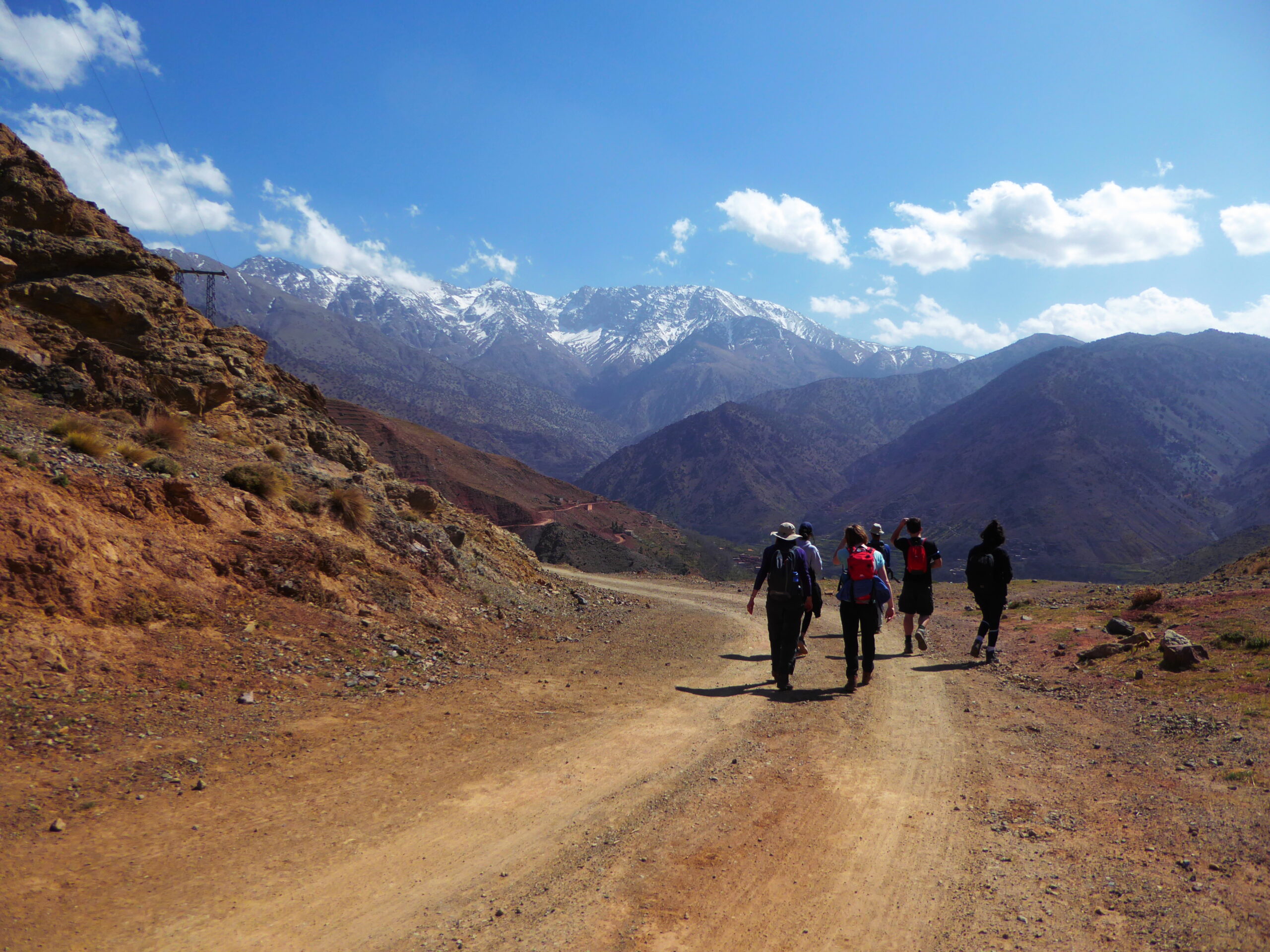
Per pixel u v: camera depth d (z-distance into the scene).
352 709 6.54
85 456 8.93
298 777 4.93
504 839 4.16
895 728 6.46
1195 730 5.68
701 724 6.66
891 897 3.46
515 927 3.22
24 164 15.18
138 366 13.70
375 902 3.43
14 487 6.79
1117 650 8.80
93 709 5.41
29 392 11.38
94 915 3.15
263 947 3.02
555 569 33.38
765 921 3.27
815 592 9.31
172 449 11.37
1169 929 2.97
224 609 7.82
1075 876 3.55
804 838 4.18
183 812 4.24
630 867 3.82
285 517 10.70
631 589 23.55
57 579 6.45
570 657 10.22
